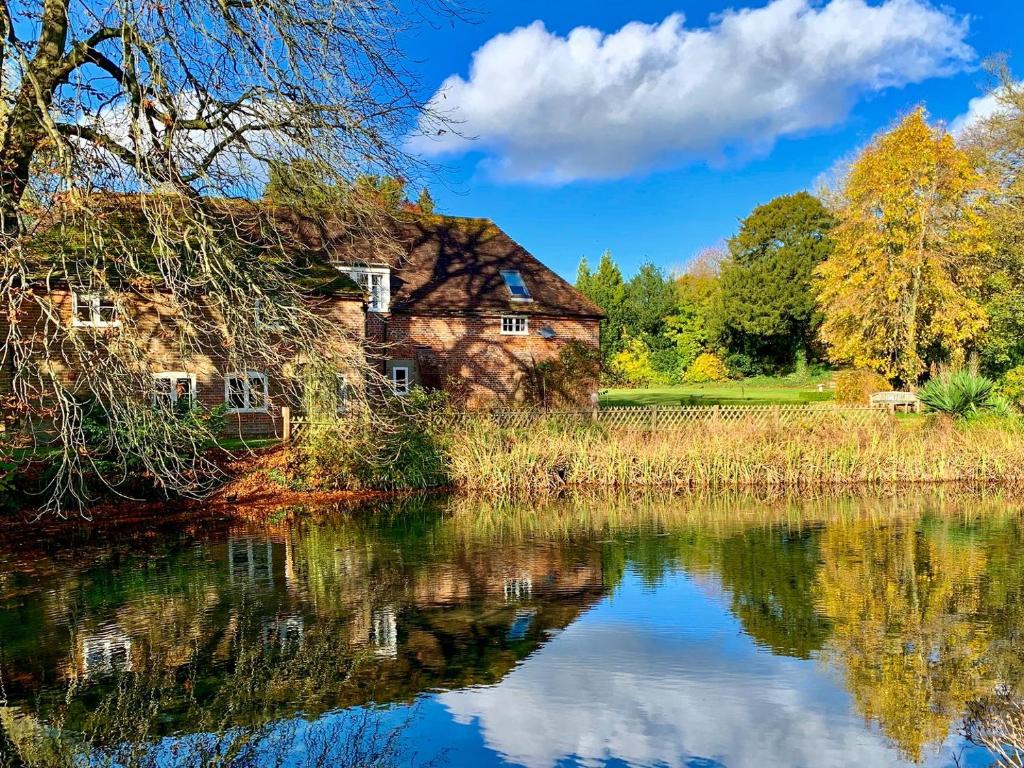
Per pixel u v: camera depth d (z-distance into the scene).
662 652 6.22
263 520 12.20
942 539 10.55
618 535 11.02
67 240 9.51
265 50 9.58
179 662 5.96
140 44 8.90
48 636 6.57
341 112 10.45
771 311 49.22
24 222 9.78
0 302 9.29
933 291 30.30
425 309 24.75
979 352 29.36
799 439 16.78
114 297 9.02
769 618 7.06
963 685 5.49
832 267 32.88
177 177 9.43
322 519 12.31
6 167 9.91
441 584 8.26
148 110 9.52
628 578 8.52
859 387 26.66
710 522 12.13
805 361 50.31
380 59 11.12
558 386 23.72
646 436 17.36
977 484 15.98
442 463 15.45
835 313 32.94
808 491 15.45
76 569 8.92
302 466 14.45
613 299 52.22
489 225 29.59
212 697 5.34
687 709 5.18
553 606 7.44
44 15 10.31
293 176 11.15
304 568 8.98
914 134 29.73
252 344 10.21
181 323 9.79
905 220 30.17
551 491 15.31
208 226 9.55
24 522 11.49
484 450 15.59
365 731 4.85
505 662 6.02
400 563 9.22
